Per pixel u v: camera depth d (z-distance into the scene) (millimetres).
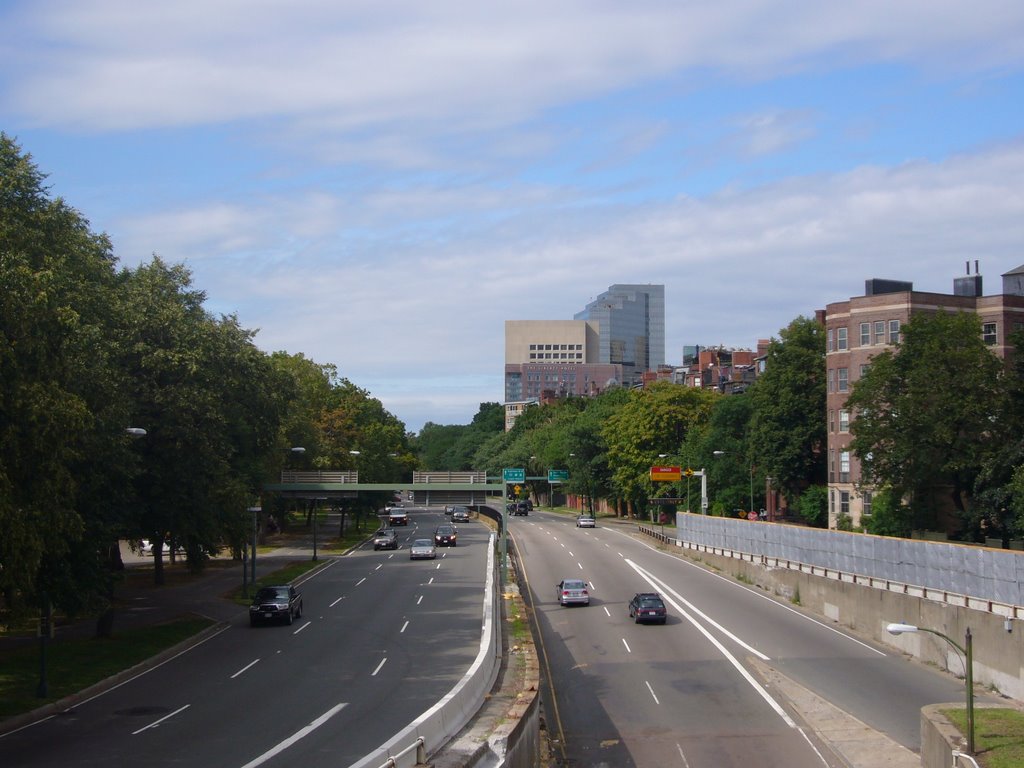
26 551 27203
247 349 61062
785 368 96062
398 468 151750
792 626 55938
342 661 39688
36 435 27828
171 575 72375
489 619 40094
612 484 137375
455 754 22281
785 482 97125
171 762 23844
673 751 35375
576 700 41656
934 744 31953
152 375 47594
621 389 161125
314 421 114438
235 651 42781
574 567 80875
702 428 116875
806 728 37500
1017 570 39719
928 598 47250
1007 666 40062
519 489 183625
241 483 56125
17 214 34875
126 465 40594
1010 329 79188
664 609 56406
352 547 99562
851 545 56062
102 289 43688
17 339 28078
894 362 64312
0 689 33312
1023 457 56250
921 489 64375
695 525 87625
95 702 32250
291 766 23219
